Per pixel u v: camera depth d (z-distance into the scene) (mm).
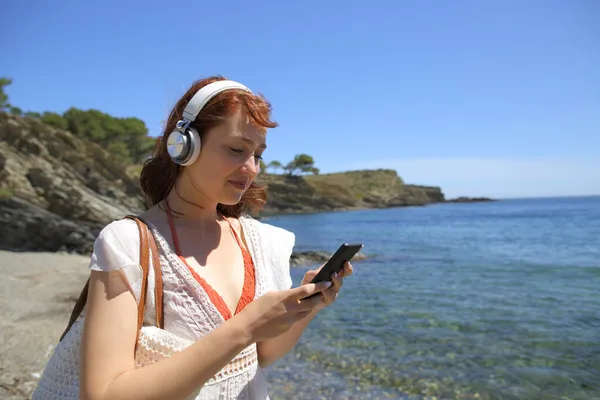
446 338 7590
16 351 5742
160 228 1331
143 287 1193
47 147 34281
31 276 11906
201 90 1348
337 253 1228
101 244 1174
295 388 5461
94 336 1088
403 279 14398
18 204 22000
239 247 1478
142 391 996
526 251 22578
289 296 1135
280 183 117312
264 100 1386
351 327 8422
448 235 35594
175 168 1457
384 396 5234
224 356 1045
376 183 170125
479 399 5156
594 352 6738
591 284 12930
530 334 7754
